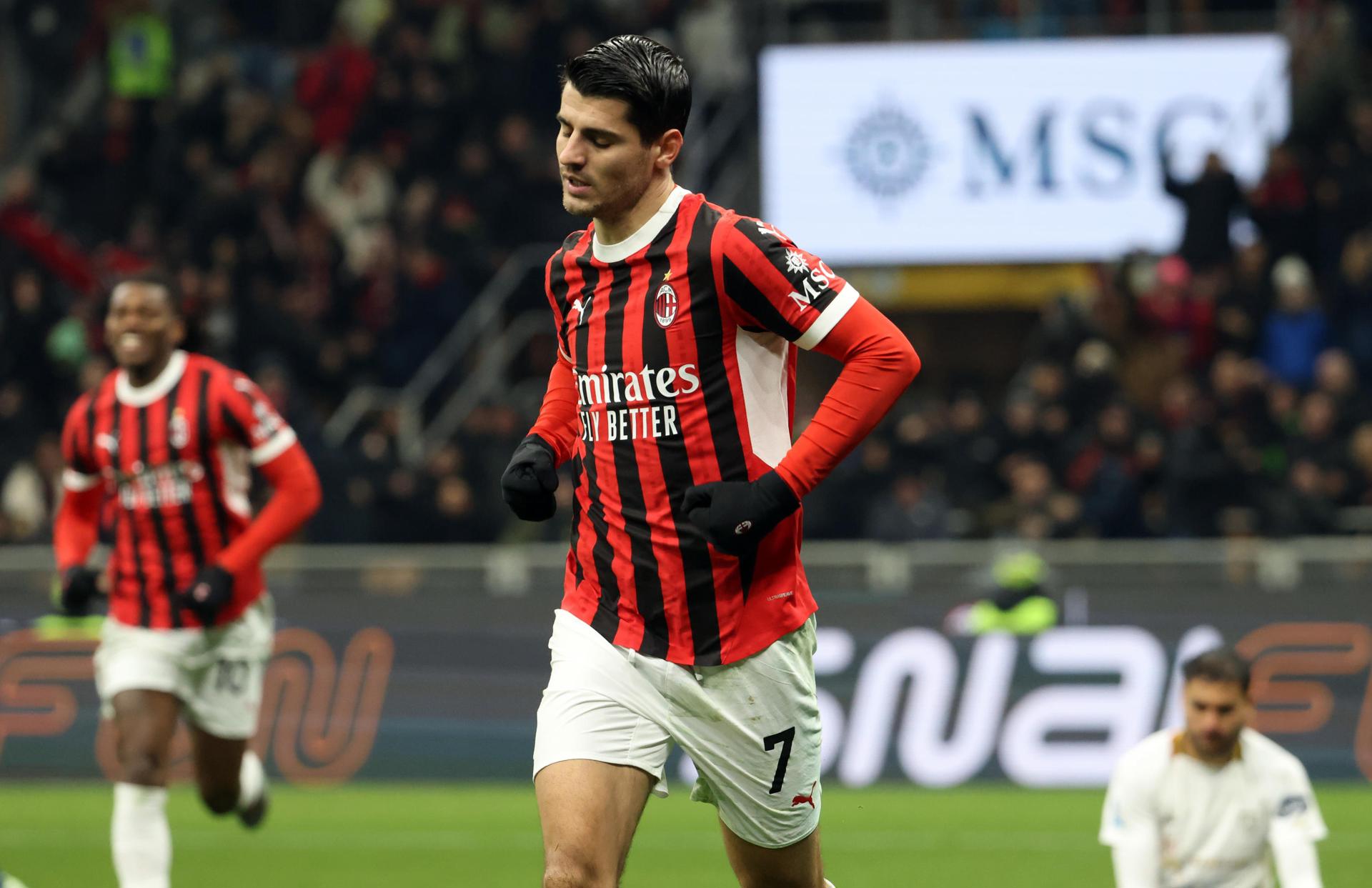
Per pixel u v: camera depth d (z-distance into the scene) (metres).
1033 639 35.53
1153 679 35.22
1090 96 48.12
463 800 34.34
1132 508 39.16
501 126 53.47
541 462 13.95
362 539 40.50
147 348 20.61
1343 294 45.25
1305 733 34.84
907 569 36.28
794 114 48.78
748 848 14.20
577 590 13.89
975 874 26.02
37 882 25.36
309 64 55.72
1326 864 26.23
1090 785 34.97
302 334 47.41
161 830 20.06
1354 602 35.06
